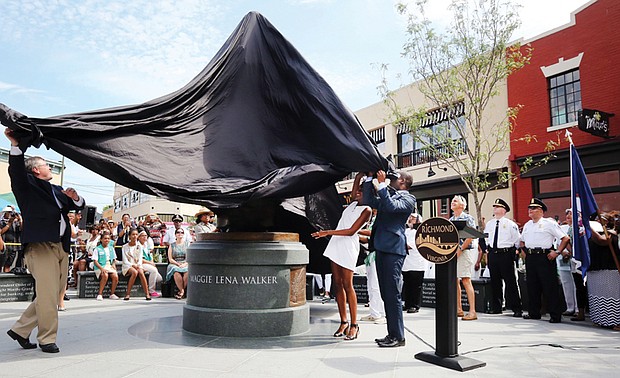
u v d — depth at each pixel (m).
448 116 15.29
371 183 5.38
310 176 5.37
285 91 6.06
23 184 4.61
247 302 5.60
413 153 20.05
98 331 5.84
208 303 5.70
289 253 5.78
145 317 7.11
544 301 8.70
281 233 5.98
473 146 16.80
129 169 4.90
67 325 6.31
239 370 4.04
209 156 5.61
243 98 6.14
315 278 11.84
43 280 4.65
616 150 13.52
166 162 5.27
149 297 10.04
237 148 5.78
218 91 6.13
